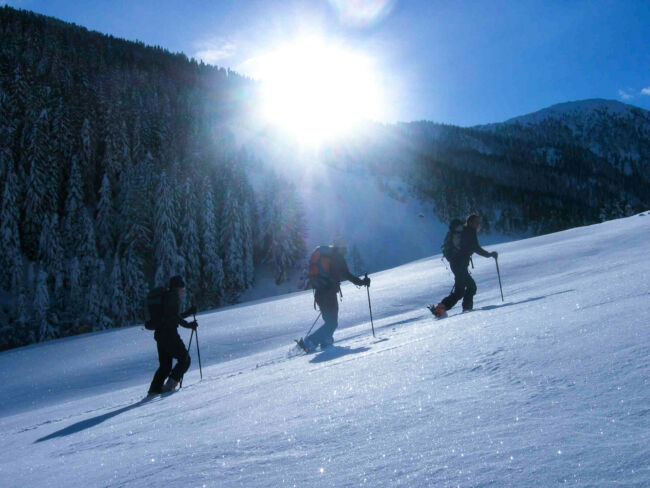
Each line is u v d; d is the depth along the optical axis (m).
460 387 1.79
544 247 16.62
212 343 11.45
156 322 5.71
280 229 70.88
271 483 1.18
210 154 77.31
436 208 115.06
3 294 51.50
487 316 3.89
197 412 2.63
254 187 90.25
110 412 4.41
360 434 1.46
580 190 193.38
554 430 1.16
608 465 0.92
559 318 2.81
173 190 60.09
